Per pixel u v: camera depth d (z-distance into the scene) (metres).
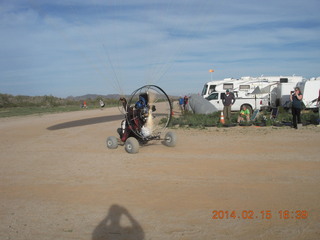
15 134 16.33
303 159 8.32
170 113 10.77
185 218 5.02
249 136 12.47
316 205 5.31
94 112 34.34
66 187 6.81
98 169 8.19
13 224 5.07
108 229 4.76
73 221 5.09
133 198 5.96
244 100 22.58
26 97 70.25
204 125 16.02
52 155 10.34
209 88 27.02
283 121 15.88
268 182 6.54
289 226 4.64
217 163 8.24
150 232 4.61
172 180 6.95
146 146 11.09
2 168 8.77
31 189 6.80
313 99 21.22
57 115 31.11
